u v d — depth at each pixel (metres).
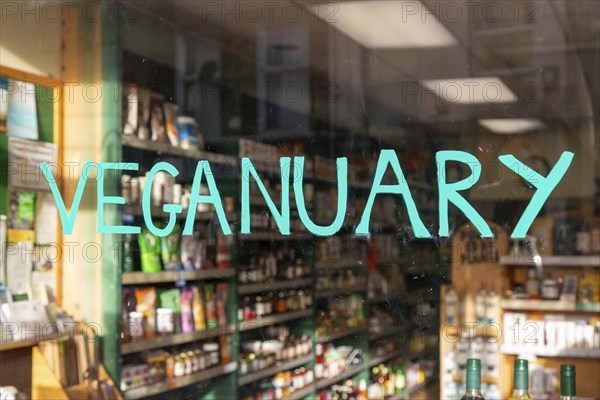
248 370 3.08
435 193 2.62
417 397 2.68
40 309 3.09
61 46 3.14
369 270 2.71
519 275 2.73
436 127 2.67
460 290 2.62
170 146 2.98
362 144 2.76
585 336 2.62
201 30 3.05
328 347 2.85
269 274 2.93
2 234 3.10
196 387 3.17
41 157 3.10
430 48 2.75
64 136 3.10
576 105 2.57
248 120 2.96
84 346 3.10
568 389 2.39
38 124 3.12
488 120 2.63
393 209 2.67
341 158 2.77
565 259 2.63
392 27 2.78
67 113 3.12
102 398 3.10
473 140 2.62
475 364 2.42
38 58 3.15
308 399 2.91
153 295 3.17
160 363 3.19
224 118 2.98
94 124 3.08
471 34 2.70
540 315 2.71
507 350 2.63
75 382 3.11
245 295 2.99
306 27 2.91
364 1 2.77
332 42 2.89
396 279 2.68
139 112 3.06
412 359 2.69
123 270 3.05
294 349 2.93
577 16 2.59
